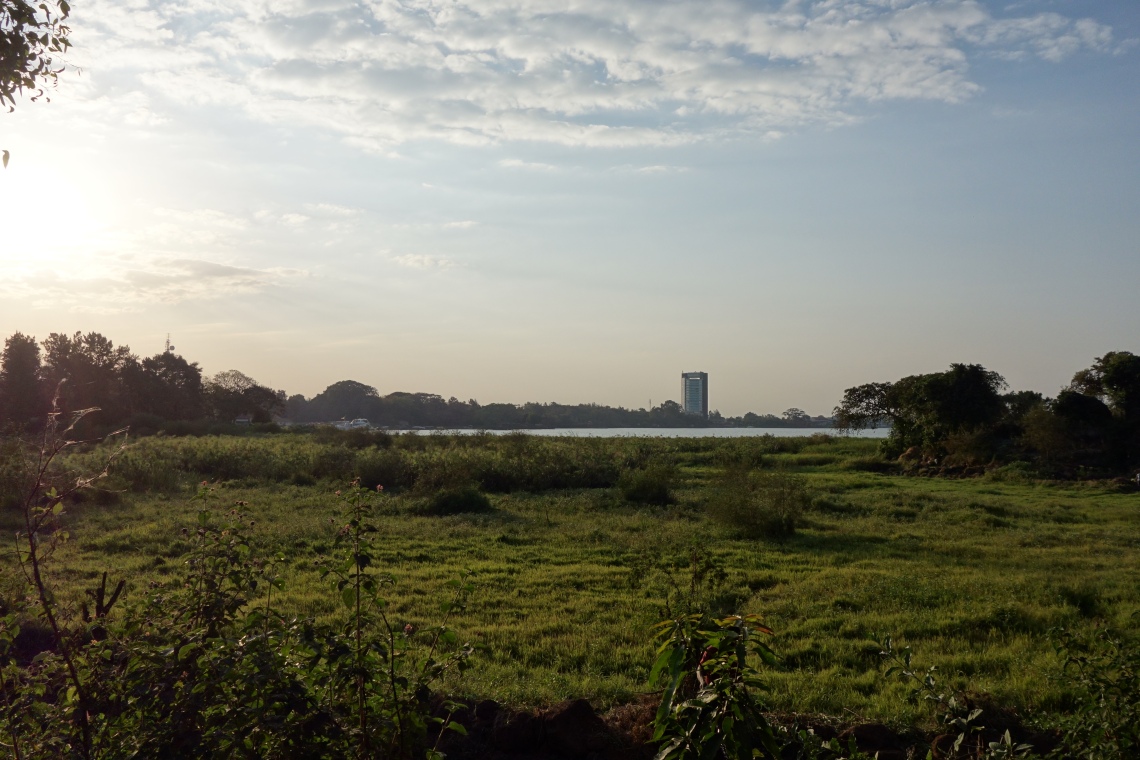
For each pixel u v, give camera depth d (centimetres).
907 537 1833
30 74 529
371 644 441
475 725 647
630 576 1297
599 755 605
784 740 526
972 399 3644
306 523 1781
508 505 2328
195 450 3114
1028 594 1203
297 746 385
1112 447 3338
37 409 5072
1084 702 526
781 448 4453
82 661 424
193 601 440
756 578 1343
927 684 574
